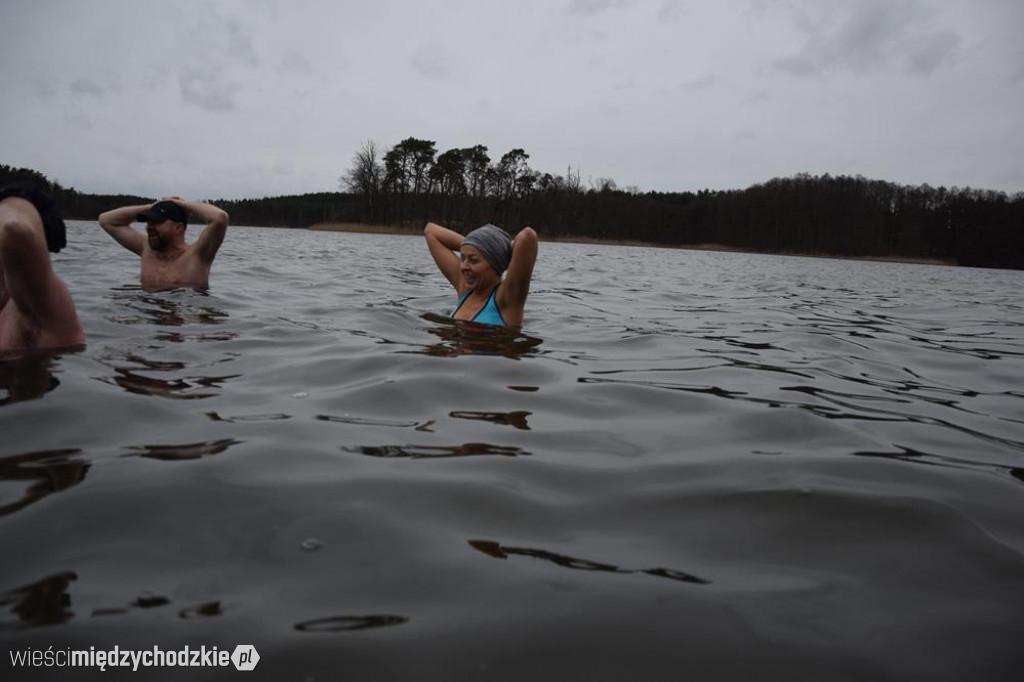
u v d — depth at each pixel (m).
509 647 1.22
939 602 1.42
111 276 6.95
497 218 83.69
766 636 1.28
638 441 2.39
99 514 1.62
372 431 2.35
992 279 26.55
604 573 1.49
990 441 2.59
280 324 4.45
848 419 2.78
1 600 1.27
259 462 2.00
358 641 1.21
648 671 1.18
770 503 1.88
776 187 93.69
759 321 6.21
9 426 2.16
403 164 82.94
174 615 1.25
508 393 2.93
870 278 19.94
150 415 2.36
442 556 1.52
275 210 97.44
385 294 6.90
